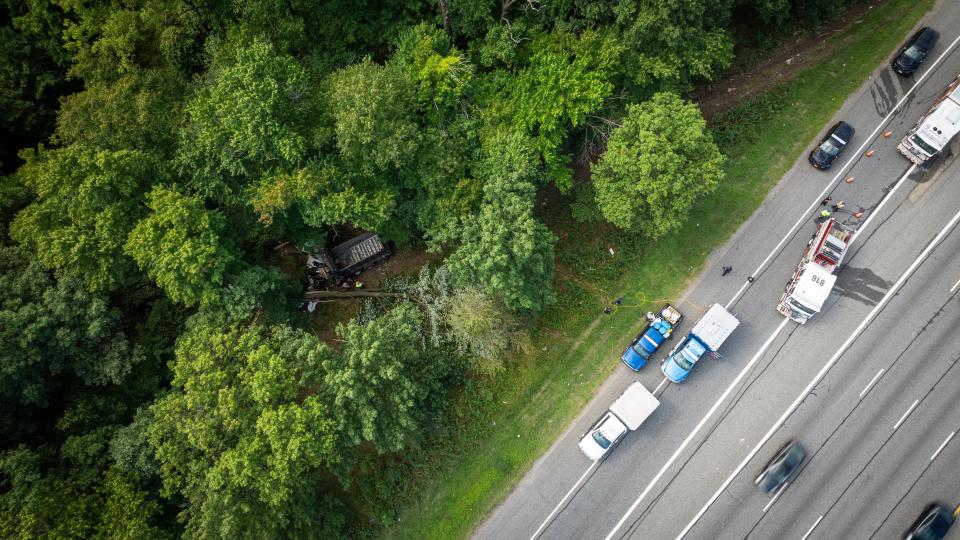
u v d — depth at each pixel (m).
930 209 40.72
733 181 43.03
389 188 35.75
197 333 34.38
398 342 34.59
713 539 38.09
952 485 36.94
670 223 35.16
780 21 42.47
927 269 39.94
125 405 36.47
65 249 33.69
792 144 43.31
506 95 37.25
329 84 36.03
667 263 42.09
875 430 38.34
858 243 40.91
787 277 41.00
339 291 43.62
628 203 34.94
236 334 34.94
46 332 33.59
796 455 38.12
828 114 43.47
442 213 35.59
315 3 39.38
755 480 38.47
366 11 40.41
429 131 35.44
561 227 43.53
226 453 30.47
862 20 45.16
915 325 39.31
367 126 31.59
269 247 44.31
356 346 32.56
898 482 37.47
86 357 35.28
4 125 41.47
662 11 34.12
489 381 41.06
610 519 38.81
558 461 39.69
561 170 37.34
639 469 39.28
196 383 32.72
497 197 34.19
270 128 32.09
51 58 43.28
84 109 36.12
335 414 31.70
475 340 37.59
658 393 40.28
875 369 39.16
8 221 37.31
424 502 39.50
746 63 45.28
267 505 32.34
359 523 39.31
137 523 31.64
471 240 34.31
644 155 33.41
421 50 35.88
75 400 36.06
